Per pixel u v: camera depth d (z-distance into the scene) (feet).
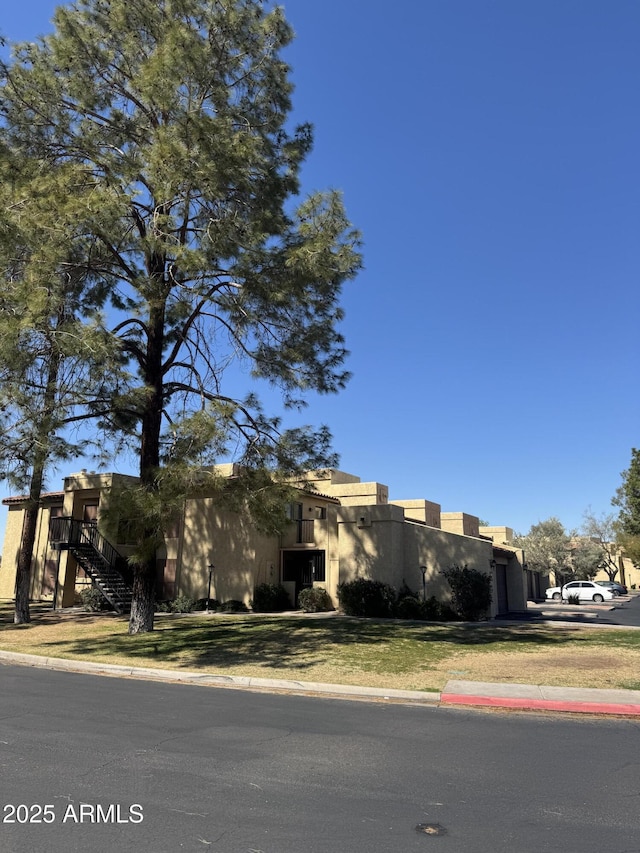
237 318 50.98
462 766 20.47
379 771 19.65
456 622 70.38
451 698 32.53
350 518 81.41
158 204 47.67
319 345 54.90
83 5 52.70
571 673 39.09
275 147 55.47
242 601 83.15
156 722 25.80
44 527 100.99
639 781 19.17
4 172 46.09
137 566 59.31
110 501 45.70
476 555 78.54
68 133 50.29
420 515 107.76
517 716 29.30
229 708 29.30
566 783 18.86
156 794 16.90
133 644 51.42
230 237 47.21
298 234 50.78
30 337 40.88
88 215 42.45
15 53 49.93
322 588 84.07
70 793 16.84
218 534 86.69
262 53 54.75
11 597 104.32
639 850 14.06
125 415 58.08
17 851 13.29
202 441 43.83
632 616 91.91
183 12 51.65
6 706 28.73
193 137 45.83
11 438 45.16
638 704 30.81
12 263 42.39
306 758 20.86
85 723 25.32
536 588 163.22
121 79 53.62
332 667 41.01
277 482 50.98
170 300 49.01
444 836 14.64
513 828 15.23
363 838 14.38
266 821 15.21
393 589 76.79
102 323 42.47
